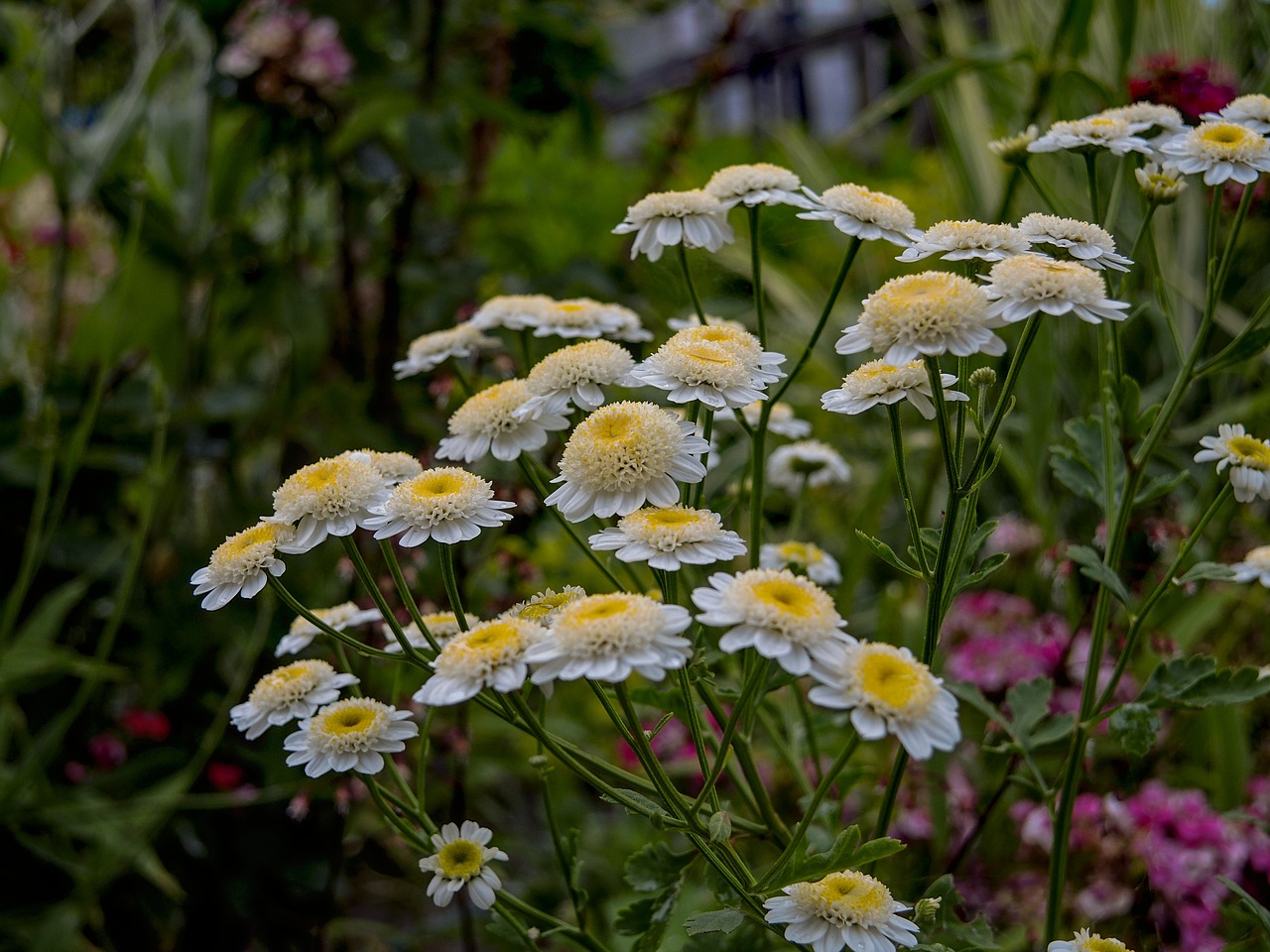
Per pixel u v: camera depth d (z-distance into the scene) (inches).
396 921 24.6
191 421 23.4
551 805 15.3
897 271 29.8
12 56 27.0
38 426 23.2
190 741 21.5
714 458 17.2
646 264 19.5
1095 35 29.2
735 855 13.9
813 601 12.9
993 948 14.3
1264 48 29.3
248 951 21.9
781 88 60.8
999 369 19.0
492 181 41.3
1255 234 25.9
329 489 13.8
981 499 26.8
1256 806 18.8
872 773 18.8
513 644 12.9
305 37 24.4
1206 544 20.5
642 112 66.6
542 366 14.6
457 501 13.7
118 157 25.8
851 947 13.0
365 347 26.3
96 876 19.1
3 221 29.5
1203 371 15.0
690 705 13.8
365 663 18.3
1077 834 18.6
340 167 25.6
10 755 22.7
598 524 16.0
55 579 23.2
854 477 29.1
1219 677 14.6
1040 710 16.0
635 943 14.7
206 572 14.0
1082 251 13.8
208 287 26.7
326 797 18.7
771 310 34.3
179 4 25.7
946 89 31.4
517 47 28.4
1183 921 17.7
